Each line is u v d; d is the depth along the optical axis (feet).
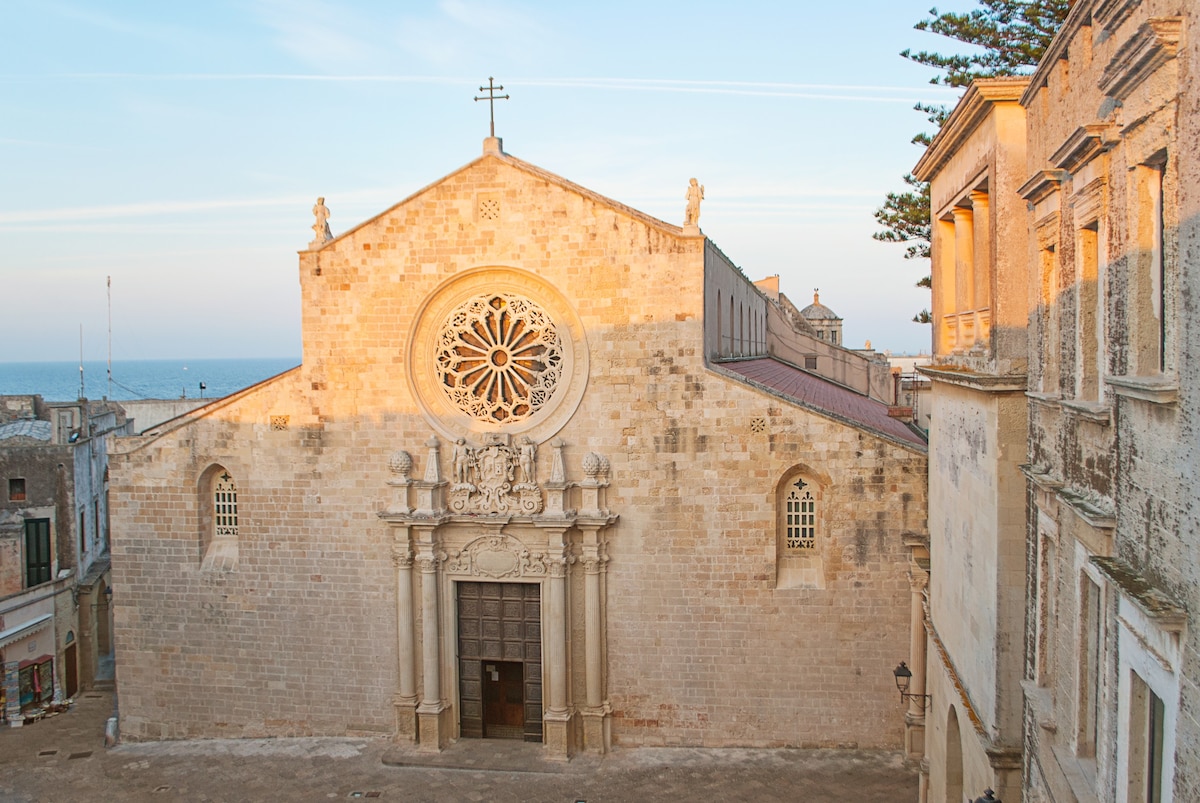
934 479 83.56
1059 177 47.93
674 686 105.91
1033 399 53.67
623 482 105.81
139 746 114.21
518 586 108.78
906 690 100.58
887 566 101.96
